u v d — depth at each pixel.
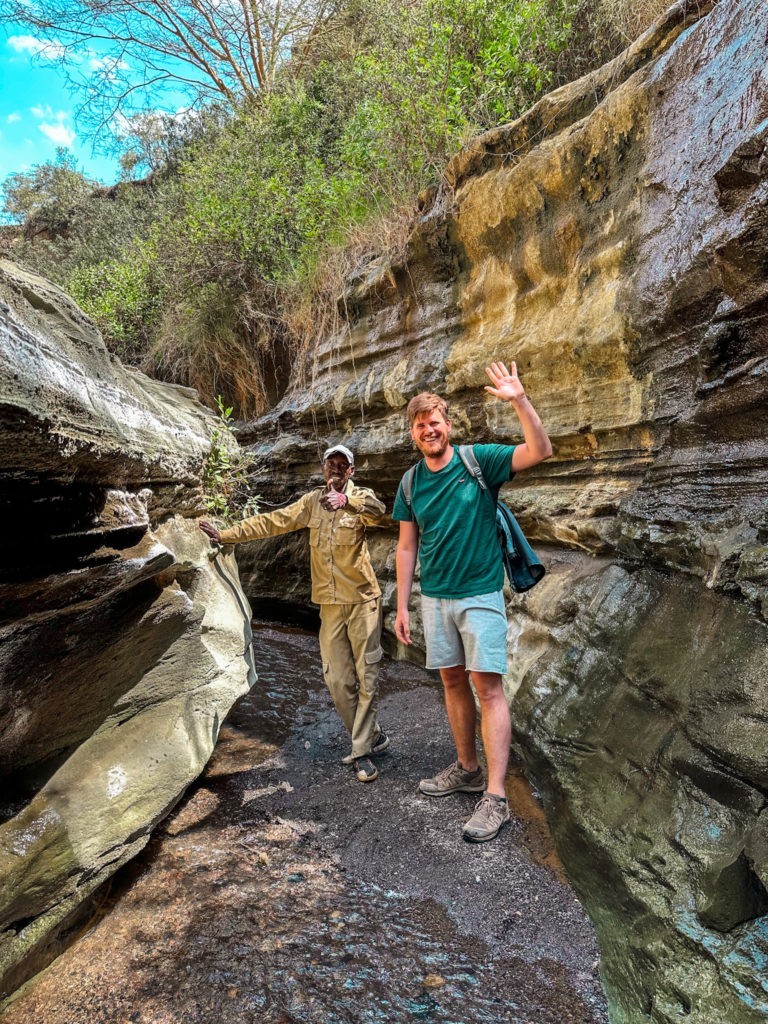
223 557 3.96
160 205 10.63
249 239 7.50
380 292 5.65
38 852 1.96
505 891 2.41
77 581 1.88
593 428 3.48
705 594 2.34
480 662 2.77
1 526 1.65
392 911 2.32
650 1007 1.71
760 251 2.10
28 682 1.94
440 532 2.88
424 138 5.60
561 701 3.04
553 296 3.94
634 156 3.32
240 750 3.73
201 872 2.58
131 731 2.66
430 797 3.12
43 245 14.31
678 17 3.18
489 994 1.92
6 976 1.87
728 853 1.75
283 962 2.06
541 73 5.18
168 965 2.06
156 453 2.51
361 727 3.43
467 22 5.30
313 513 3.48
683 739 2.12
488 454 2.85
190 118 12.95
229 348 8.17
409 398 5.10
